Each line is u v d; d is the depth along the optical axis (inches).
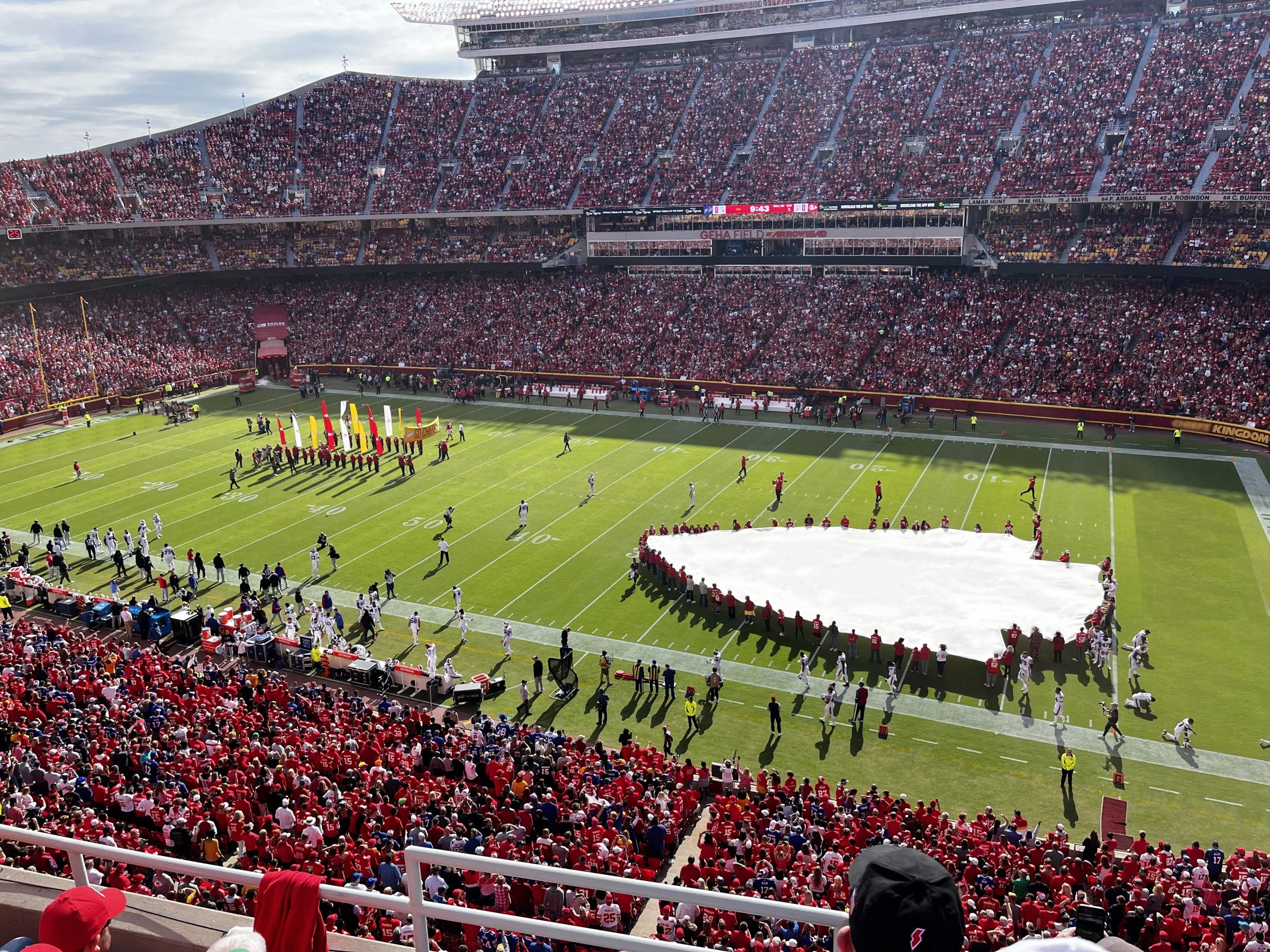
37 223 3494.1
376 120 4015.8
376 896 198.4
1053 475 2281.0
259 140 3966.5
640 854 902.4
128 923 217.0
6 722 1114.7
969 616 1536.7
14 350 3240.7
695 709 1317.7
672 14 3848.4
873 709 1376.7
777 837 923.4
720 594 1656.0
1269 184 2635.3
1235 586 1691.7
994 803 1165.1
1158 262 2778.1
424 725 1217.4
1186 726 1256.8
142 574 1879.9
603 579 1802.4
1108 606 1579.7
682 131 3631.9
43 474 2519.7
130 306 3663.9
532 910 764.6
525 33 4109.3
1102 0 3334.2
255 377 3476.9
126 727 1121.4
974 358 2893.7
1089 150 2972.4
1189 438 2534.5
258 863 821.2
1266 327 2613.2
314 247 3882.9
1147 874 873.5
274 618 1689.2
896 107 3376.0
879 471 2349.9
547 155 3750.0
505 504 2209.6
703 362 3169.3
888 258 3193.9
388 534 2048.5
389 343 3634.4
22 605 1765.5
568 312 3526.1
